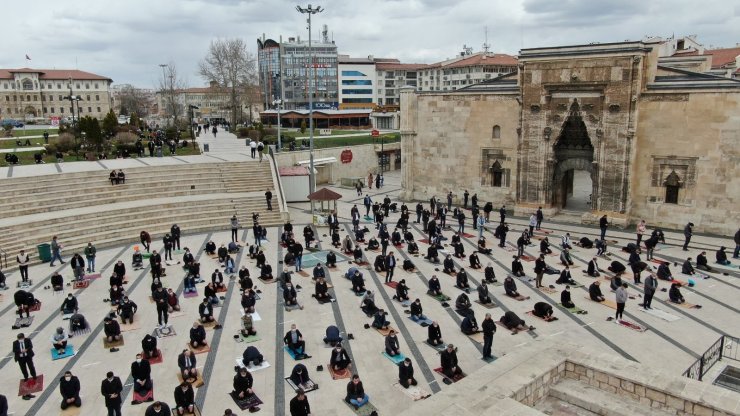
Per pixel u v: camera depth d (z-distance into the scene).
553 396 13.24
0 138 74.19
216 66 110.06
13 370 20.34
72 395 17.58
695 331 23.11
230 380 19.39
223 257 33.09
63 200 41.06
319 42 188.12
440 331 22.69
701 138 38.25
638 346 21.66
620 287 23.95
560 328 23.55
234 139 80.62
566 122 43.47
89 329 23.94
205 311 24.20
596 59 40.50
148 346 20.83
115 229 39.00
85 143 62.44
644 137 40.56
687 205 39.66
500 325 23.84
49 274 31.55
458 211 42.25
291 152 59.84
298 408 16.11
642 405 12.48
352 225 44.41
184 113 196.12
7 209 38.41
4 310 26.22
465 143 50.12
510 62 132.38
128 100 184.50
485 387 12.31
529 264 33.22
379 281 30.17
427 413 11.47
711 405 11.50
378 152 75.62
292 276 31.16
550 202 45.62
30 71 154.12
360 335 23.03
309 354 21.30
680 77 40.97
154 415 15.30
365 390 18.48
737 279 29.72
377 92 182.62
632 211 42.03
